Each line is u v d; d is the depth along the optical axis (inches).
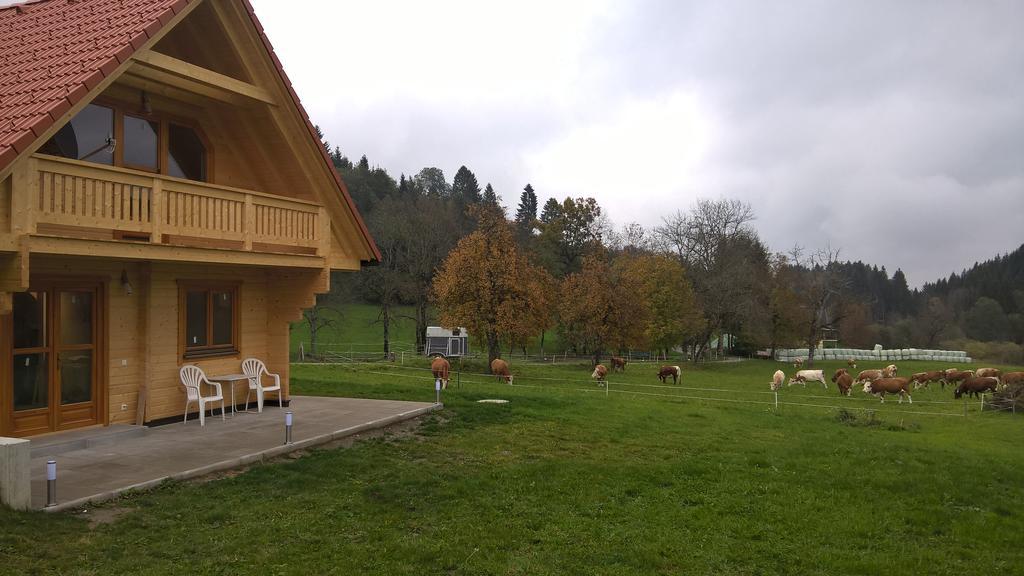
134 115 526.0
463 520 360.8
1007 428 941.8
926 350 3075.8
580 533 354.0
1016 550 373.7
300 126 577.3
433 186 4761.3
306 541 312.8
